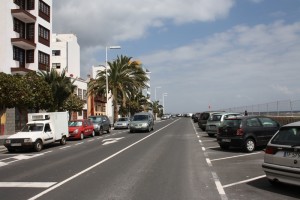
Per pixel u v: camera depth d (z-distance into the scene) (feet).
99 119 108.68
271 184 29.04
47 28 141.38
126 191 27.37
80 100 139.44
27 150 64.80
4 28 115.14
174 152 54.13
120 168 38.91
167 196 25.70
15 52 121.60
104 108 238.27
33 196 26.08
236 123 54.08
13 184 30.83
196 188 28.32
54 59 242.58
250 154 50.65
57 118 71.87
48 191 27.73
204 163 42.19
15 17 121.60
